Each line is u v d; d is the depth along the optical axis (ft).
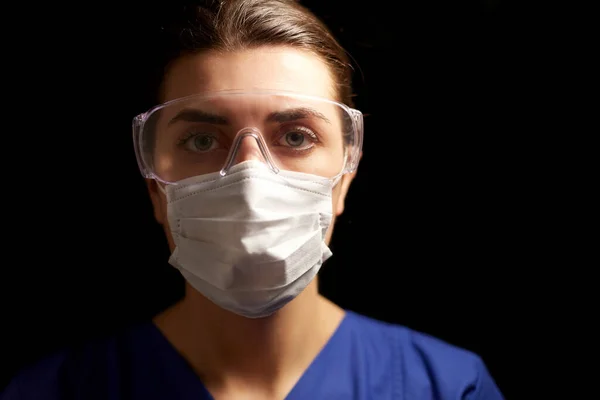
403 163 5.93
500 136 5.87
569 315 5.79
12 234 5.60
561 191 5.77
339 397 4.08
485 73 5.84
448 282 6.00
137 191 5.78
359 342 4.35
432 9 5.78
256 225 3.43
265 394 4.02
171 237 3.96
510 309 5.93
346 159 4.02
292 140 3.74
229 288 3.52
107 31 5.61
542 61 5.74
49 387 4.09
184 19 3.91
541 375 5.85
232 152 3.55
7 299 5.60
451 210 5.97
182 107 3.62
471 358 4.51
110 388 4.05
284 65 3.69
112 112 5.68
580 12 5.61
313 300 4.14
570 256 5.78
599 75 5.60
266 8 3.90
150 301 5.87
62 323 5.71
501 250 5.93
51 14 5.54
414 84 5.85
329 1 5.65
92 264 5.76
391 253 6.01
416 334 4.57
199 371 4.06
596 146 5.66
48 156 5.64
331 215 3.82
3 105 5.52
